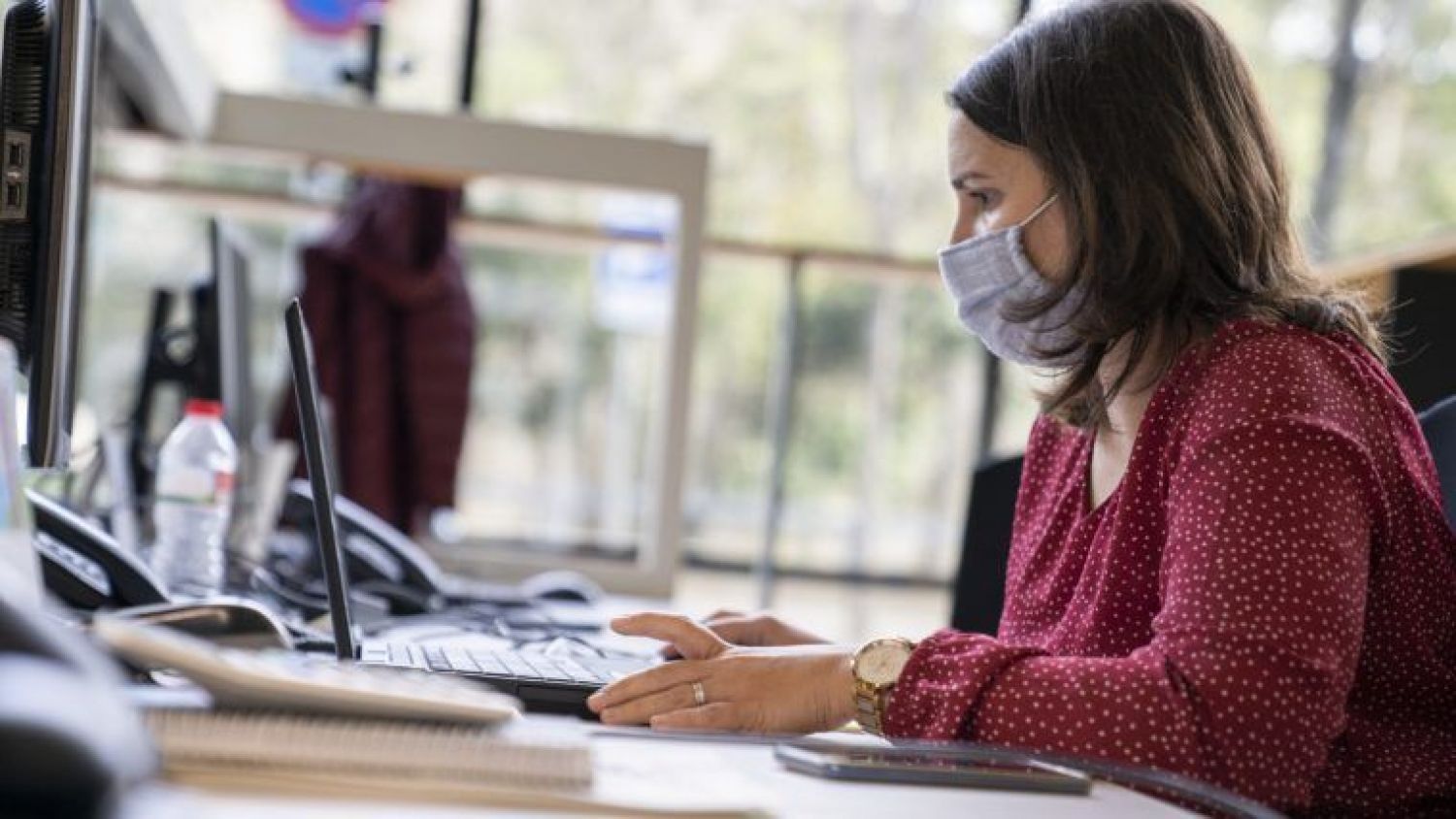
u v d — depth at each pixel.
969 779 1.50
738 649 1.86
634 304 5.93
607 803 1.23
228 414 3.77
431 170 4.96
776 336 6.63
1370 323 2.16
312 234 6.08
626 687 1.80
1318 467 1.78
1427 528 1.94
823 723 1.79
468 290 5.68
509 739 1.31
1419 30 8.77
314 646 2.37
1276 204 2.11
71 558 2.55
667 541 4.88
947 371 8.16
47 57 2.25
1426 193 8.76
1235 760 1.65
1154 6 2.09
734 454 8.09
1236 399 1.85
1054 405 2.13
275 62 7.52
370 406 5.55
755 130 8.97
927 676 1.76
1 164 2.23
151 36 3.84
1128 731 1.66
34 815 0.87
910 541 8.16
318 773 1.22
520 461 6.05
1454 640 1.98
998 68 2.12
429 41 7.76
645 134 4.92
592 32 8.50
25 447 2.26
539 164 4.93
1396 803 1.92
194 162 5.99
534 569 4.96
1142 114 2.03
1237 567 1.72
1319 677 1.68
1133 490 2.01
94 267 6.06
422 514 5.64
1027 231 2.08
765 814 1.27
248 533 3.84
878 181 9.02
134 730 0.96
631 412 5.93
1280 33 8.77
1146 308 2.02
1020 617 2.26
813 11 9.00
